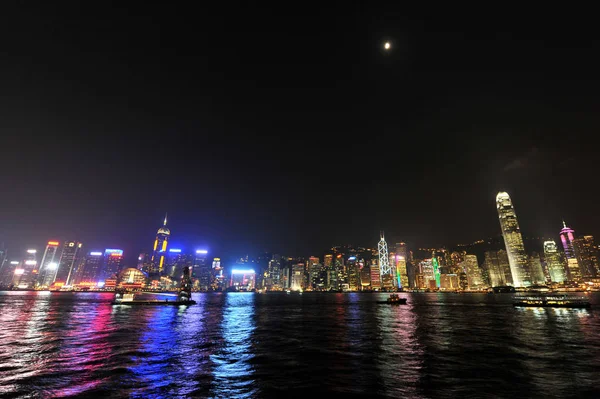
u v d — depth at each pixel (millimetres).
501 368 29219
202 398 21156
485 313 97625
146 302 139250
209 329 58062
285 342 43781
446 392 22578
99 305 132125
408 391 22797
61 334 49844
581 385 24078
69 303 142000
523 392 22531
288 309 122375
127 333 51500
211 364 30562
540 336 49375
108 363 30500
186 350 37500
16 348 38000
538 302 125188
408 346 40750
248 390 22891
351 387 23672
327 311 110625
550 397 21547
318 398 21375
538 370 28500
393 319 79188
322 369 28844
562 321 72500
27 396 21375
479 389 23188
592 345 41250
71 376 26031
